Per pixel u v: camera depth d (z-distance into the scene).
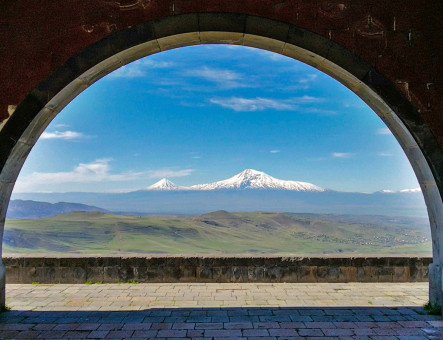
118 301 6.42
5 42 5.64
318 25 5.64
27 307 6.12
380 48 5.64
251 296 6.68
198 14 5.61
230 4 5.63
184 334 5.14
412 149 6.01
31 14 5.66
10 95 5.61
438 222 5.83
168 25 5.63
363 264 7.51
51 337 5.04
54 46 5.63
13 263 7.38
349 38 5.64
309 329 5.30
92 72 5.86
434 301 5.93
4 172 5.68
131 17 5.64
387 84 5.62
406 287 7.20
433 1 5.69
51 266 7.39
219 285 7.33
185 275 7.49
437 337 5.04
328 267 7.51
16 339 4.98
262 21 5.62
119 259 7.47
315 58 5.89
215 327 5.37
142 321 5.57
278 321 5.58
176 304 6.29
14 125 5.60
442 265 5.76
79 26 5.64
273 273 7.50
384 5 5.69
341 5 5.68
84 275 7.42
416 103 5.62
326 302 6.39
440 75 5.62
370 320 5.61
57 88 5.63
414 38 5.66
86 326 5.39
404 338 5.01
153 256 7.50
